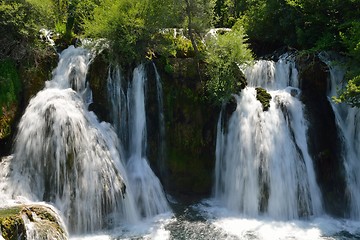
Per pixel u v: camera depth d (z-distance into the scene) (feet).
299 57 61.11
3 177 46.37
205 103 56.44
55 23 65.26
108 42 56.49
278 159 52.90
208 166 57.00
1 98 51.83
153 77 56.44
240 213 51.67
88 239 43.24
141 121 56.03
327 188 54.13
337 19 65.87
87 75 55.98
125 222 47.73
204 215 50.37
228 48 57.41
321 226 48.11
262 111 54.85
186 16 62.64
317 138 55.06
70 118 48.96
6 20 55.16
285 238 44.37
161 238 43.60
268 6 70.74
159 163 56.70
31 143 48.73
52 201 46.24
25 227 36.11
